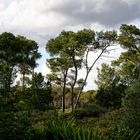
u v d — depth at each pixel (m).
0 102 15.29
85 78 61.72
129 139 15.05
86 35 60.62
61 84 63.12
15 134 13.85
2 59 64.25
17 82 47.62
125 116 22.69
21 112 14.83
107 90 46.84
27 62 65.75
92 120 26.58
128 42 62.34
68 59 63.22
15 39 65.38
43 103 43.34
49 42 63.34
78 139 11.19
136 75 49.69
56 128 12.74
